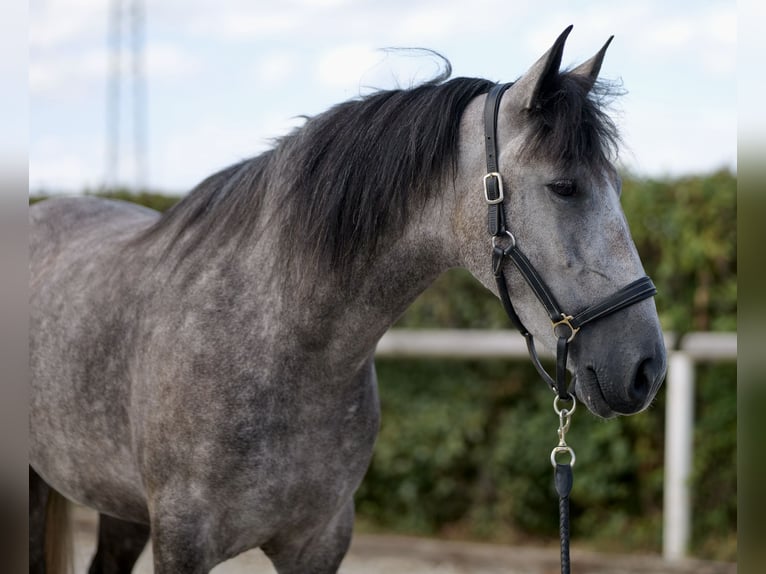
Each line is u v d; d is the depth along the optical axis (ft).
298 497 7.34
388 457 16.99
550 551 15.23
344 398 7.40
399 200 6.96
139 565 15.08
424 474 17.04
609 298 6.23
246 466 7.04
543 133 6.36
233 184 7.85
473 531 16.81
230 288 7.33
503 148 6.56
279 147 7.57
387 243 7.07
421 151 6.89
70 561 10.07
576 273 6.30
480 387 16.55
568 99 6.35
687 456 14.49
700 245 14.90
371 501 17.48
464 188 6.78
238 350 7.11
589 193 6.30
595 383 6.33
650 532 15.66
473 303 16.74
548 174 6.31
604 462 15.84
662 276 15.23
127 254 8.39
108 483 8.23
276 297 7.16
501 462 16.49
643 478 15.75
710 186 14.97
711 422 15.14
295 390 7.17
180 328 7.29
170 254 7.82
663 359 6.23
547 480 16.28
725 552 14.78
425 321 17.06
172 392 7.16
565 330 6.34
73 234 9.77
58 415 8.38
